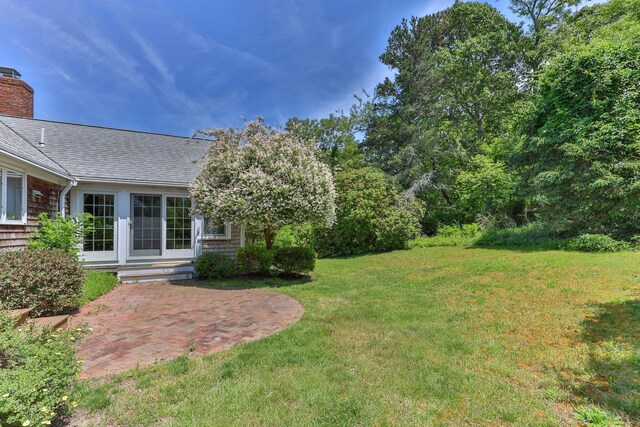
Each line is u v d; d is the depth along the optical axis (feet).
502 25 60.80
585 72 31.01
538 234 35.73
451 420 7.58
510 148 45.42
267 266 28.43
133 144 33.94
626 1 45.37
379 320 15.15
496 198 46.11
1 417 6.22
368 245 47.47
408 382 9.29
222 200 24.07
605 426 7.18
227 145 26.73
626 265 21.27
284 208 24.48
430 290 21.17
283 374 9.79
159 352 11.67
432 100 62.28
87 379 9.52
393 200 47.73
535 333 12.76
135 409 8.02
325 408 8.02
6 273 14.69
